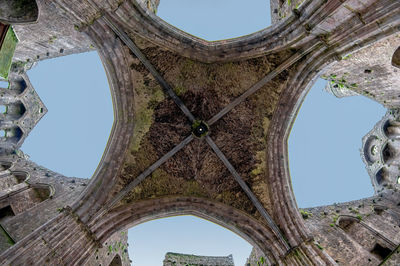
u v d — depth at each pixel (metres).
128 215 9.67
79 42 14.41
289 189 10.35
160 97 10.24
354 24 6.49
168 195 10.46
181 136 10.74
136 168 10.21
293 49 9.02
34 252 6.86
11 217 11.89
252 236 9.96
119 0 7.73
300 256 8.93
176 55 9.72
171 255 16.62
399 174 15.88
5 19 7.13
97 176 9.61
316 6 6.77
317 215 14.44
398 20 5.62
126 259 14.63
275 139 10.62
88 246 8.49
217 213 10.44
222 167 10.90
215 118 10.66
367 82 12.91
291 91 9.82
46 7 9.21
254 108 10.58
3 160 15.61
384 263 9.38
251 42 9.35
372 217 14.36
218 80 10.30
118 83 9.58
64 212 8.61
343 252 11.84
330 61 8.17
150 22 8.70
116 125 10.08
